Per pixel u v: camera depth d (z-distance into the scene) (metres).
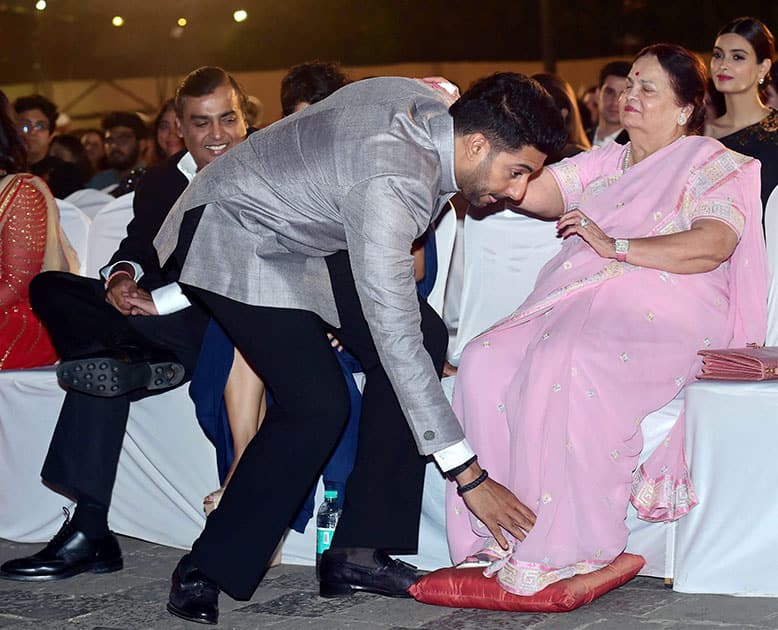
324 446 3.04
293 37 12.68
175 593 3.11
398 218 2.75
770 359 3.16
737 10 12.80
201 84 3.78
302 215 2.91
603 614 3.04
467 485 3.02
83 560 3.67
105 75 12.70
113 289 3.70
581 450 3.13
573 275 3.39
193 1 12.36
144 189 3.98
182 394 3.82
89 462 3.69
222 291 2.99
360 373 3.60
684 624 2.92
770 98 5.12
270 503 3.04
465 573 3.17
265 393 3.77
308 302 3.04
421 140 2.79
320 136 2.85
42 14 12.45
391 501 3.24
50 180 6.70
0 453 4.17
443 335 3.31
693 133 3.55
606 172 3.62
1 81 12.30
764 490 3.08
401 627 3.01
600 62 12.42
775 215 3.68
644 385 3.22
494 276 4.17
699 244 3.31
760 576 3.11
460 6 13.17
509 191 2.83
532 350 3.23
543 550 3.05
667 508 3.21
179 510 3.92
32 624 3.16
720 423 3.11
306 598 3.33
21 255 4.17
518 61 13.19
